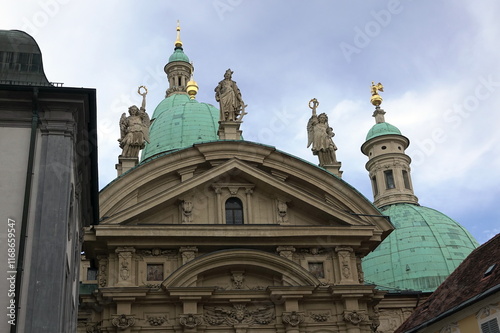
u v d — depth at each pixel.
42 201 19.12
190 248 34.69
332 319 34.59
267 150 37.34
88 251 34.62
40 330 17.52
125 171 37.50
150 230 34.22
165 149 52.28
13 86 20.03
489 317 28.42
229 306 34.22
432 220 56.81
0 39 22.03
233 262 34.59
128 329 32.59
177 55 72.25
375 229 36.75
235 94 40.03
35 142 19.86
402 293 48.25
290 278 34.66
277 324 34.06
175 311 33.59
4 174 19.28
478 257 35.69
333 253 36.19
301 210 37.06
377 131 67.00
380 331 47.00
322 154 39.41
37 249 18.48
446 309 32.47
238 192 36.94
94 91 20.55
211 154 36.97
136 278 34.00
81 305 33.22
